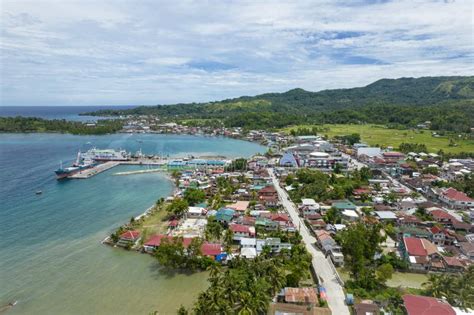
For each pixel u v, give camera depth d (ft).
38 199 445.37
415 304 190.90
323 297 211.61
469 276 217.36
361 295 215.92
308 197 430.20
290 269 241.76
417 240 273.75
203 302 189.88
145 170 642.63
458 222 330.34
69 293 228.43
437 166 592.60
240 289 200.54
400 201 402.72
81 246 301.43
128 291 231.09
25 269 259.60
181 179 549.54
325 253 277.44
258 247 281.54
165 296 224.94
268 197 424.46
